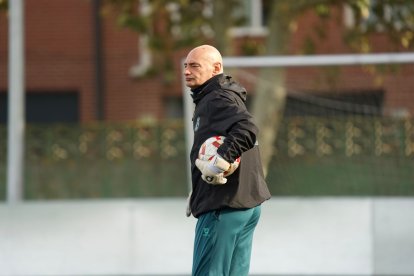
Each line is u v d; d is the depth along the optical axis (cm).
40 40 7700
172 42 5681
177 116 7569
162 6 5344
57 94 7762
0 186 4722
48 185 4931
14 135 3806
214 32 5144
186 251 3756
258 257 3716
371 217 3703
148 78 6412
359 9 4572
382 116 4034
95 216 3775
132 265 3756
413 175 4009
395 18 4756
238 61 3772
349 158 4106
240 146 1797
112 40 7625
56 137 4947
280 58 3750
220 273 1888
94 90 7656
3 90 7562
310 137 4166
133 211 3775
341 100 4122
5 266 3762
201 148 1838
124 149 5022
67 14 7688
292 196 4191
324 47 6600
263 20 6962
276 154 4216
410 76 3972
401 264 3688
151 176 5022
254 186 1902
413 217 3694
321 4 4878
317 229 3712
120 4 5544
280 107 4241
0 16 7438
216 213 1878
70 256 3759
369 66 3981
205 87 1894
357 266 3697
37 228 3769
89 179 4991
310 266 3709
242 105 1870
